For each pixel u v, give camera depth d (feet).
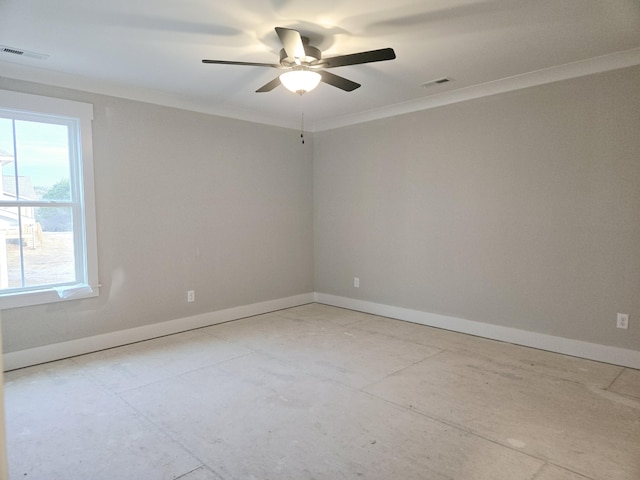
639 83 10.16
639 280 10.39
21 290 10.98
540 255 11.96
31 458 6.88
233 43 9.33
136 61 10.34
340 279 17.51
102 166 12.09
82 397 9.11
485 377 10.08
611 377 10.01
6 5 7.56
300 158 17.69
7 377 10.21
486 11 7.98
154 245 13.30
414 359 11.32
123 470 6.59
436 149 14.05
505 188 12.55
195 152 14.17
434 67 10.95
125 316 12.74
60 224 11.62
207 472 6.53
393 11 7.93
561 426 7.82
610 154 10.66
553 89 11.45
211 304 14.87
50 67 10.72
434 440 7.39
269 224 16.61
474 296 13.42
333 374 10.31
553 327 11.82
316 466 6.66
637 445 7.20
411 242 14.96
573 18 8.29
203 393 9.29
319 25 8.50
